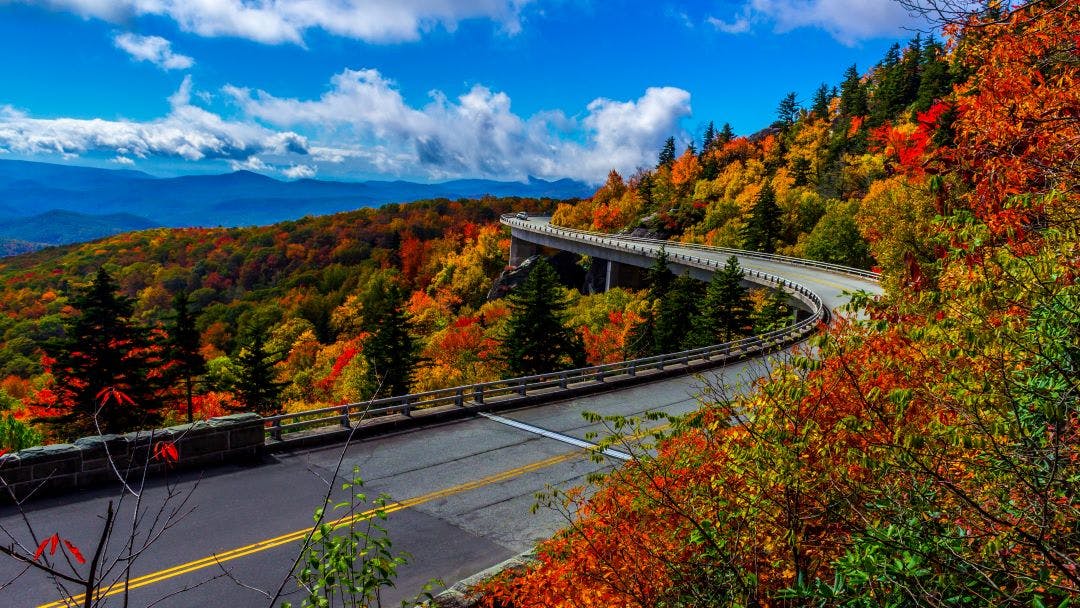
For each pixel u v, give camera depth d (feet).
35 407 112.98
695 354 91.71
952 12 16.47
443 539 38.60
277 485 45.98
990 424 13.78
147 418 110.73
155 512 40.34
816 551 18.22
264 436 52.11
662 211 389.19
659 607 20.11
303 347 297.53
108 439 44.37
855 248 215.31
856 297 18.43
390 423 60.54
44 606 29.89
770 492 18.62
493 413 67.72
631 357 180.24
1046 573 11.15
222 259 645.92
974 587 13.06
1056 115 16.79
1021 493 13.66
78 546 35.65
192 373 135.85
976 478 14.69
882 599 13.50
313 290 513.45
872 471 17.03
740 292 150.51
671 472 22.57
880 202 130.31
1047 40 17.20
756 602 17.48
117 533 37.42
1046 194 14.94
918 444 15.20
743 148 472.03
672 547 21.50
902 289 17.70
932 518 14.08
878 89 409.69
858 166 292.61
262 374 140.05
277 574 33.55
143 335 110.42
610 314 209.97
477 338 199.31
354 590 18.42
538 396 73.10
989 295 15.15
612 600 21.79
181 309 130.11
